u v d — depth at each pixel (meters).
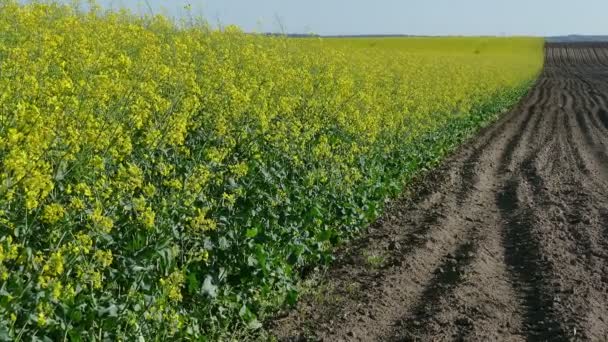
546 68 75.50
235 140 8.74
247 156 8.68
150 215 5.58
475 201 13.56
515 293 8.70
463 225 11.69
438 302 8.06
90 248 5.28
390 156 13.33
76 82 7.32
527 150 20.66
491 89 29.48
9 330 4.45
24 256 4.81
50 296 4.74
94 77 6.81
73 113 6.00
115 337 5.25
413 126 14.85
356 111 11.38
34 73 7.04
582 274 9.34
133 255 5.83
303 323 7.22
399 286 8.48
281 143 9.07
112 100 6.98
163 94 8.63
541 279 9.03
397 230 10.86
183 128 7.02
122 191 5.83
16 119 5.38
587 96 45.06
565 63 82.19
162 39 11.64
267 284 7.14
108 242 5.64
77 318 4.95
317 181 9.34
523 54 76.81
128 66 7.60
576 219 12.16
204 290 6.42
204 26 13.99
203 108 8.97
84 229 5.57
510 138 23.39
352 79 14.70
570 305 8.18
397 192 12.69
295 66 14.12
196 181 6.48
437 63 28.58
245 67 11.58
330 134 11.19
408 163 13.87
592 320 7.82
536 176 16.28
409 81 18.98
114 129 6.12
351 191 10.30
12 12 9.94
